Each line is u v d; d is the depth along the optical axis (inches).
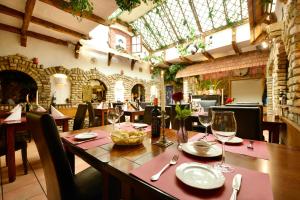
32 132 37.2
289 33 69.3
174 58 283.3
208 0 204.7
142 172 26.4
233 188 21.1
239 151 35.8
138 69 305.3
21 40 170.7
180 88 350.0
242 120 60.2
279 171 26.3
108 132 55.3
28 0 114.3
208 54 256.5
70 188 33.2
